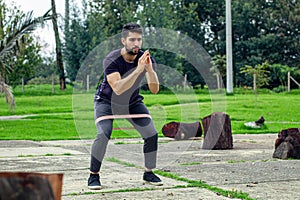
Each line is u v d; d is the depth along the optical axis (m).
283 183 5.11
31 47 26.08
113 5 29.50
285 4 33.81
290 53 33.62
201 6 33.75
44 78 33.12
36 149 8.59
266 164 6.45
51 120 15.35
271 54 32.88
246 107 18.41
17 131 12.74
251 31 33.81
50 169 6.18
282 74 28.64
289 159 6.95
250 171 5.88
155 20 27.45
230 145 8.26
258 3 34.34
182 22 31.41
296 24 33.59
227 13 22.42
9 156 7.55
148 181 5.06
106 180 5.25
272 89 28.88
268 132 11.78
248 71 22.02
